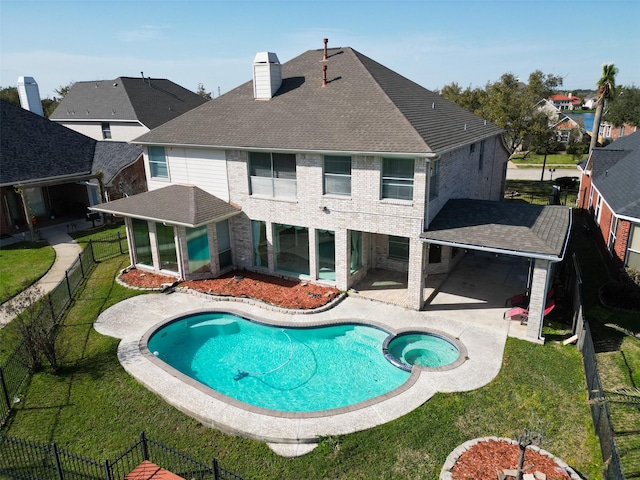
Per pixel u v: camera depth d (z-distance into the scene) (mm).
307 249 21156
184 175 23516
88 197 34375
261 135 20562
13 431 11875
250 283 21297
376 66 24531
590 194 29938
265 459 10930
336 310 18609
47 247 27312
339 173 18953
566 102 144875
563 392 13078
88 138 36938
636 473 10211
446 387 13383
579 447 10984
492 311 18172
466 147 22031
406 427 11758
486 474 10062
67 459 10812
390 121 18469
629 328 16797
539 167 59844
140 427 12070
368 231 18844
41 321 15562
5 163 29922
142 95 49688
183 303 19625
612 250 21516
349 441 11328
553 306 16719
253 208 21734
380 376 14695
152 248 22391
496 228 17312
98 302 19812
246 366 15523
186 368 15508
